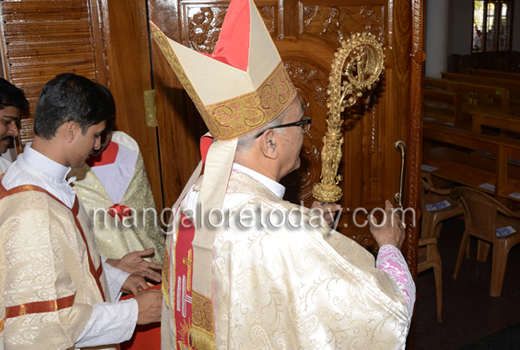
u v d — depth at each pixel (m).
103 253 2.05
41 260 1.12
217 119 1.04
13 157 2.07
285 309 0.99
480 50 12.63
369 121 2.35
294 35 2.19
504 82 7.11
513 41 12.91
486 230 3.44
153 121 2.26
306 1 2.16
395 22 2.26
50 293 1.11
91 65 2.11
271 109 1.04
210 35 2.15
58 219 1.21
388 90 2.32
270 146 1.07
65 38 2.04
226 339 1.04
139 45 2.17
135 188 2.12
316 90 2.29
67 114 1.21
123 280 1.63
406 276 1.12
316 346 0.98
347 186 2.41
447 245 4.26
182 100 2.22
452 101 6.10
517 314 3.20
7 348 1.11
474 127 5.00
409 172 2.40
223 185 1.04
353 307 0.98
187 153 2.28
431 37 7.94
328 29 2.22
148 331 1.71
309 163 2.38
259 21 0.99
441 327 3.09
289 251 0.99
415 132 2.35
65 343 1.14
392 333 0.99
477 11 12.31
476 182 4.12
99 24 2.08
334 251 1.00
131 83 2.19
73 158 1.27
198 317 1.09
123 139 2.17
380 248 1.22
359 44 1.31
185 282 1.13
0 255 1.13
